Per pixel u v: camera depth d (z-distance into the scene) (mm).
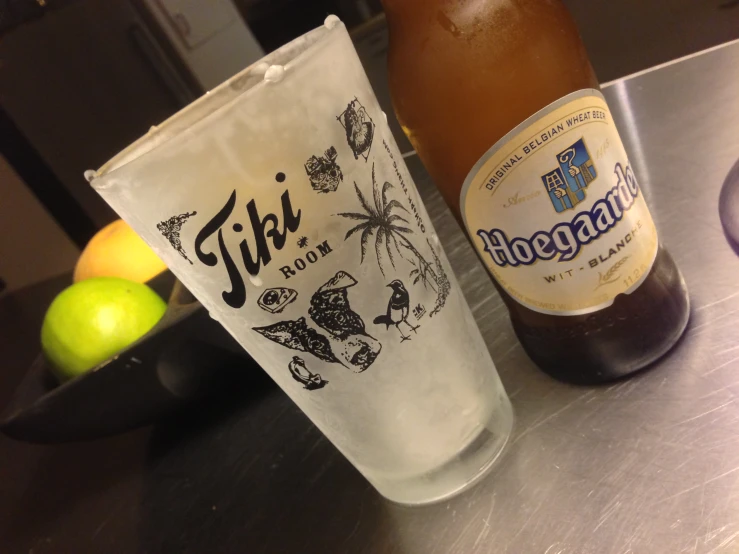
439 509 222
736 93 359
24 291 633
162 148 142
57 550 299
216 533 264
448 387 200
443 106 192
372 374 182
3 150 593
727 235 236
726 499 181
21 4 531
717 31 484
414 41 190
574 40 200
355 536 232
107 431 302
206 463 309
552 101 190
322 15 492
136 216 158
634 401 220
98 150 600
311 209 155
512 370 258
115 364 275
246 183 147
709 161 311
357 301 169
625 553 182
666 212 289
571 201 192
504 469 222
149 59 557
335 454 276
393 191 172
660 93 403
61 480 357
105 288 299
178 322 281
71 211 627
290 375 182
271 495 270
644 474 199
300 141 149
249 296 161
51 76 562
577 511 199
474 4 185
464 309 208
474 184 196
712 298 236
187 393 309
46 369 316
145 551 275
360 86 166
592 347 221
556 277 204
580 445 217
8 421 275
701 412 206
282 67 145
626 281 209
